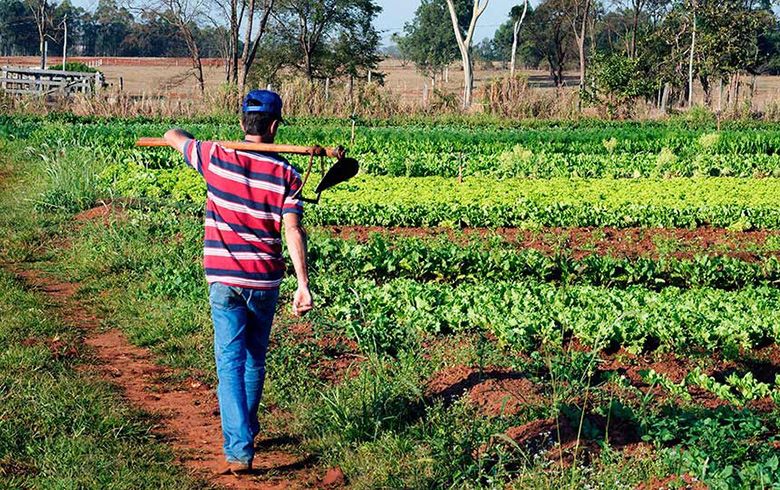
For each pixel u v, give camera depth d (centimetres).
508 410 686
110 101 4253
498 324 924
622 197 2033
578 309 977
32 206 1606
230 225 591
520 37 9250
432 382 763
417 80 10575
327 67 6681
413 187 2136
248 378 624
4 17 11650
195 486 596
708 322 977
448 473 598
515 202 1875
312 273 1188
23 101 4228
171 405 739
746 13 5547
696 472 563
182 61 11231
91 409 695
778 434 665
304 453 655
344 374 799
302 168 2417
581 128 4309
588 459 607
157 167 2416
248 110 600
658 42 5966
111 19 10538
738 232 1719
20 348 827
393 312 991
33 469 596
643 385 823
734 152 3081
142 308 984
